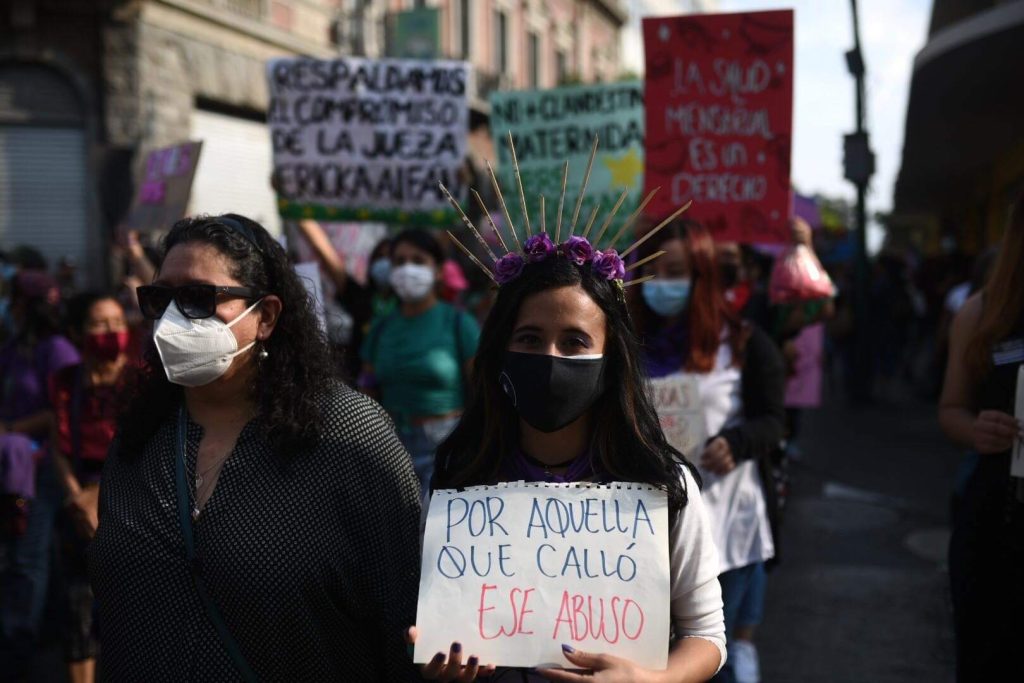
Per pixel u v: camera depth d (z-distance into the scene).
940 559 6.55
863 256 14.03
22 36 13.47
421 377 4.65
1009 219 2.92
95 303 4.20
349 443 2.18
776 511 3.72
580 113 6.81
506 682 1.99
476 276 9.23
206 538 2.07
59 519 5.02
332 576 2.10
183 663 2.04
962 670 2.88
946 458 10.02
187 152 5.24
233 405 2.26
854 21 13.03
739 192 5.38
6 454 4.60
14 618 4.66
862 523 7.50
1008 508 2.78
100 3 13.48
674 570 2.04
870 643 5.11
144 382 2.29
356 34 18.91
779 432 3.58
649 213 5.46
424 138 6.39
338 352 2.47
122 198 5.98
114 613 2.11
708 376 3.55
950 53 11.45
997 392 2.88
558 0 32.19
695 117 5.41
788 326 4.80
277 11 16.59
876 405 14.17
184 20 14.54
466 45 25.19
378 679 2.24
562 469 2.12
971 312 3.09
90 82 13.77
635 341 2.10
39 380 4.95
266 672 2.06
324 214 6.45
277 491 2.11
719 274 3.64
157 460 2.18
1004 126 16.67
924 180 25.27
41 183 13.88
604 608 1.93
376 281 6.19
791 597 5.85
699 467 3.47
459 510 2.03
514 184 6.95
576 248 2.09
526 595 1.95
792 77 5.32
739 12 5.34
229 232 2.25
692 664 1.95
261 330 2.27
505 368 2.07
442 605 1.96
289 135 6.40
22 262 8.82
